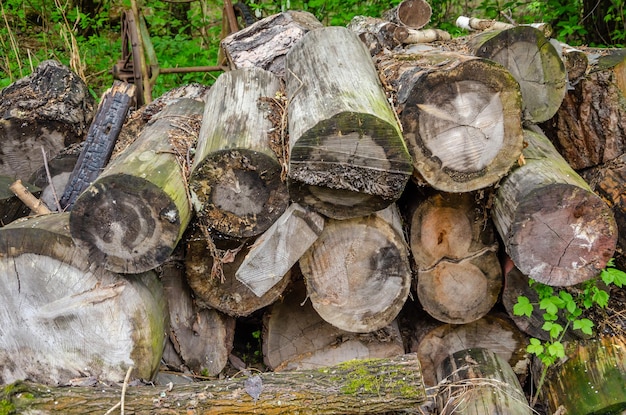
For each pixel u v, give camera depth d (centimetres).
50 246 236
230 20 526
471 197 281
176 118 314
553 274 250
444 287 294
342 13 582
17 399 224
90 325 244
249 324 352
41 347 248
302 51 292
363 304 268
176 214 227
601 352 282
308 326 306
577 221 243
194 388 233
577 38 589
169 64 607
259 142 240
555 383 288
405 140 245
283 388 230
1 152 399
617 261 316
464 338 312
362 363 237
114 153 346
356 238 258
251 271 245
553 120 356
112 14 757
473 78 239
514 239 248
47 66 414
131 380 248
